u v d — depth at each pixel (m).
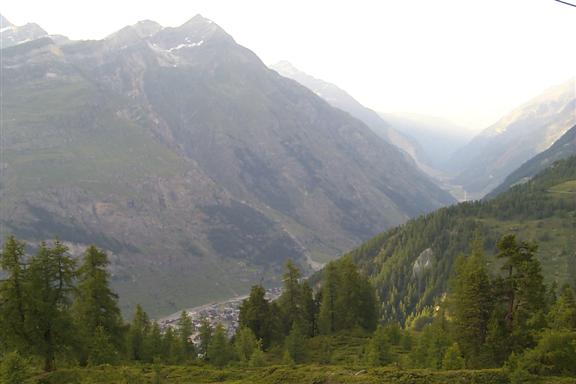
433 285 179.88
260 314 104.75
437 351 71.44
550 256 185.88
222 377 61.25
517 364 50.19
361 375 53.25
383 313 189.00
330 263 110.88
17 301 57.34
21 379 49.84
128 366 66.88
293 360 81.75
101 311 70.69
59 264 62.00
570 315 61.12
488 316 63.69
